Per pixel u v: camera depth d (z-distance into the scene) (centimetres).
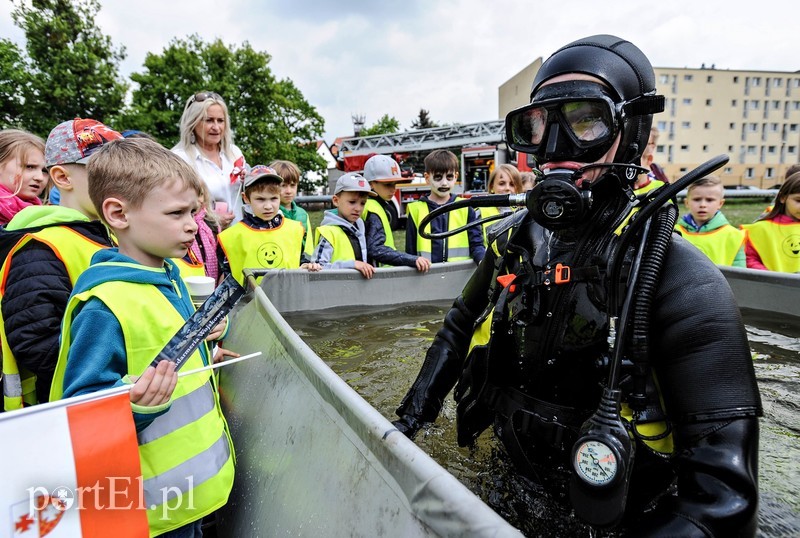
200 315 100
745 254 357
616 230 107
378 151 1727
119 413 91
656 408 98
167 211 117
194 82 2344
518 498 116
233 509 124
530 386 117
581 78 105
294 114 3025
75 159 156
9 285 137
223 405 170
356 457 84
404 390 175
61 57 1689
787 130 5328
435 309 297
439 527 58
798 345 211
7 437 80
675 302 93
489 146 1440
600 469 80
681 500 82
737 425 82
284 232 331
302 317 274
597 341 104
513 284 120
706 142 5216
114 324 107
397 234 1080
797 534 100
